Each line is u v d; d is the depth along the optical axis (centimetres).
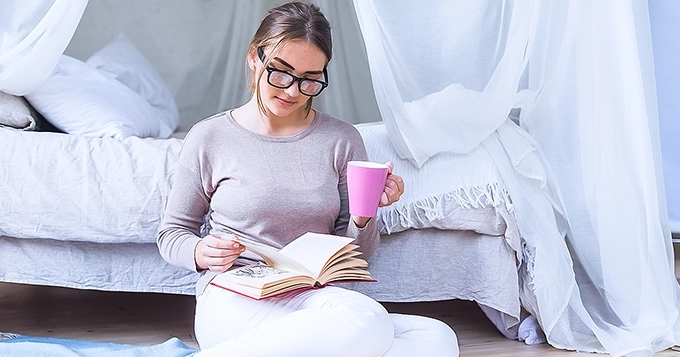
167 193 188
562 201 198
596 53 188
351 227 162
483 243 194
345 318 135
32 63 196
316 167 164
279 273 146
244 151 163
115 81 266
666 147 239
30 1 192
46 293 244
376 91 189
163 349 181
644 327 189
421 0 188
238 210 160
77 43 298
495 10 188
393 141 193
